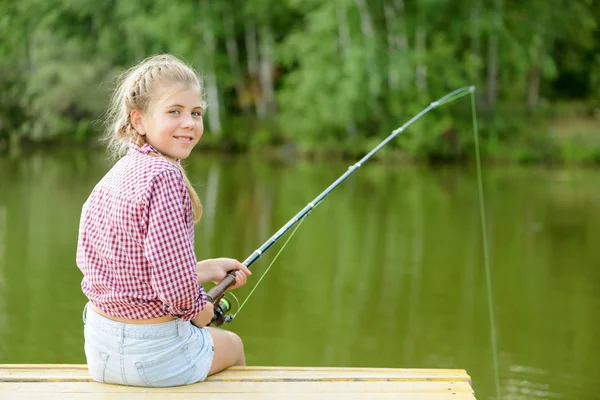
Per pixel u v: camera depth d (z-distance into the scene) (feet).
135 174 9.16
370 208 45.68
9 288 25.53
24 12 95.61
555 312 24.62
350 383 10.12
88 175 60.08
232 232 36.63
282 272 29.22
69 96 86.94
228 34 98.58
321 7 88.53
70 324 21.97
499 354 20.45
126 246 9.09
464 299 25.93
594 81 102.32
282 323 22.90
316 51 88.69
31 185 52.37
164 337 9.48
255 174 64.08
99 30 98.78
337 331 22.18
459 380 10.30
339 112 83.30
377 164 77.92
